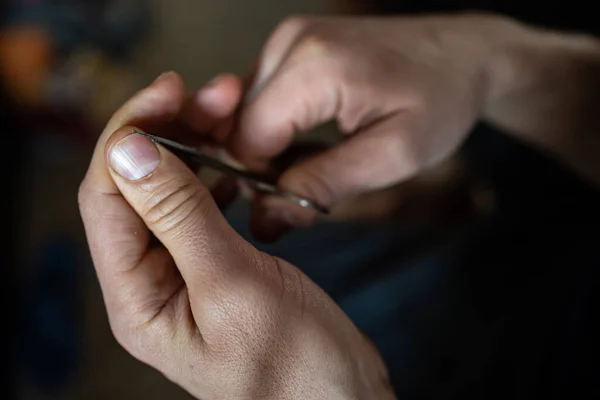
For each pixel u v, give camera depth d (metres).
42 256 0.69
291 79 0.33
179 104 0.28
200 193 0.25
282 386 0.26
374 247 0.49
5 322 0.64
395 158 0.33
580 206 0.47
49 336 0.65
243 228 0.41
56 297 0.67
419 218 0.51
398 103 0.33
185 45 0.79
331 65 0.32
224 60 0.79
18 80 0.69
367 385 0.28
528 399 0.40
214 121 0.32
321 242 0.50
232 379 0.26
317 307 0.27
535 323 0.41
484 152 0.51
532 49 0.39
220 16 0.81
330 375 0.26
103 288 0.27
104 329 0.68
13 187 0.68
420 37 0.36
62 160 0.73
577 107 0.40
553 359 0.40
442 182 0.51
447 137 0.35
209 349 0.26
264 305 0.25
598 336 0.39
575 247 0.44
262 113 0.33
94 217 0.27
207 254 0.25
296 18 0.36
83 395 0.65
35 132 0.71
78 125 0.72
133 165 0.25
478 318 0.44
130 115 0.28
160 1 0.80
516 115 0.41
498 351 0.42
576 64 0.39
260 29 0.81
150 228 0.26
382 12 0.64
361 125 0.34
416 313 0.45
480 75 0.36
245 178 0.30
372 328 0.45
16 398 0.63
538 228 0.47
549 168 0.48
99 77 0.73
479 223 0.50
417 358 0.44
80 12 0.76
